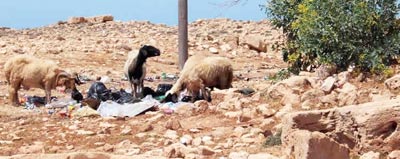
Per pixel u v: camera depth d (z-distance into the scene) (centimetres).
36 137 1314
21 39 3194
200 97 1661
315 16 1591
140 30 3444
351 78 1500
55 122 1468
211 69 1661
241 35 3219
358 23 1545
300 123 1032
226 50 2988
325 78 1534
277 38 3120
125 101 1622
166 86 1820
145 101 1580
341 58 1565
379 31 1568
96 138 1277
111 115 1493
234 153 1058
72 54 2712
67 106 1652
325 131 1044
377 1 1569
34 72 1739
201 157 1054
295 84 1469
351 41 1552
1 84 2075
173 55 2806
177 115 1446
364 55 1527
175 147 1091
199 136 1243
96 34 3347
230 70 1692
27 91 1961
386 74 1481
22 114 1591
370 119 1016
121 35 3284
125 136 1284
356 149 1030
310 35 1595
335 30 1562
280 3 1775
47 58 2597
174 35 3262
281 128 1138
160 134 1283
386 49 1552
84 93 1914
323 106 1348
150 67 2516
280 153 1070
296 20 1692
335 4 1573
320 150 942
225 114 1389
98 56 2698
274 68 2605
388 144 1012
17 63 1752
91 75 2292
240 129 1235
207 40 3148
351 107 1044
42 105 1755
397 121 1010
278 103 1419
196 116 1406
